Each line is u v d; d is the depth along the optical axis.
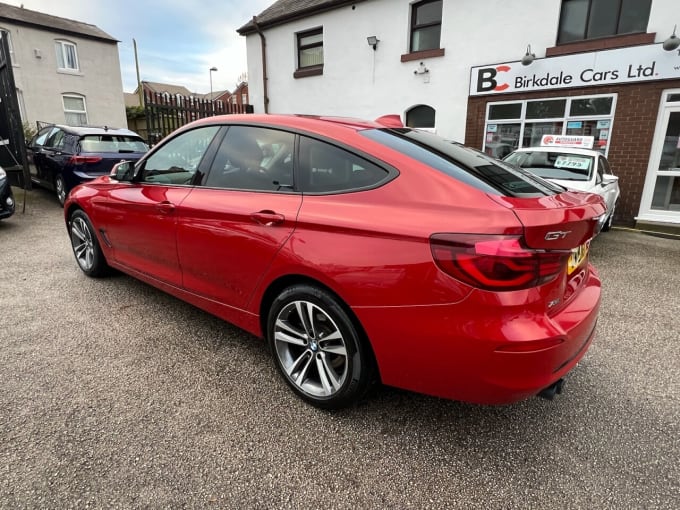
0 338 2.96
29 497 1.69
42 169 8.16
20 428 2.07
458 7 9.06
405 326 1.83
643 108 7.46
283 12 12.59
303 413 2.27
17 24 18.64
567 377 2.70
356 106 11.26
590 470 1.92
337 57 11.35
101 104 21.78
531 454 2.02
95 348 2.86
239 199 2.47
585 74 7.83
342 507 1.71
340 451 2.00
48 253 5.03
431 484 1.83
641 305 3.95
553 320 1.78
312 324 2.21
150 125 10.61
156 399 2.34
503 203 1.75
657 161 7.59
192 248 2.74
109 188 3.56
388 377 1.99
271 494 1.76
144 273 3.33
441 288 1.72
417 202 1.87
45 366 2.62
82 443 1.99
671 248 6.25
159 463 1.89
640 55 7.27
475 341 1.68
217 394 2.40
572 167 6.25
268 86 13.36
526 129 8.71
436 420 2.24
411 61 10.00
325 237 2.04
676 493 1.80
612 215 7.38
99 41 21.28
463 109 9.43
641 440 2.12
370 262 1.89
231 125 2.74
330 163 2.20
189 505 1.69
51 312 3.40
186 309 3.51
